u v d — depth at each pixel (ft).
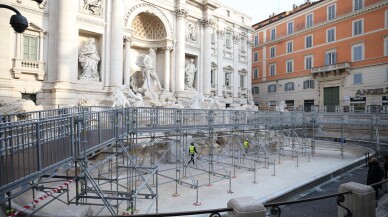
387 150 79.25
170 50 108.88
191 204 39.70
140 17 102.94
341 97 128.06
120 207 37.63
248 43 152.46
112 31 88.43
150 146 59.57
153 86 95.86
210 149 57.88
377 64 114.52
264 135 77.82
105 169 51.55
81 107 52.31
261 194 44.60
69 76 78.02
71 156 25.16
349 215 17.57
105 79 87.66
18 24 21.56
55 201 37.58
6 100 67.46
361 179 53.26
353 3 124.26
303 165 68.69
